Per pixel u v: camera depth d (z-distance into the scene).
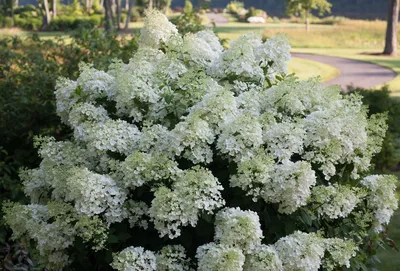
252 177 2.78
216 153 3.06
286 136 2.94
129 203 2.96
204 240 3.00
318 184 3.18
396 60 21.03
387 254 5.34
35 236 2.96
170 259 2.81
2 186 5.31
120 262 2.76
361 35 27.27
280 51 3.63
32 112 5.79
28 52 6.54
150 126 3.23
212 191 2.70
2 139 5.83
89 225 2.76
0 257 4.54
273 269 2.70
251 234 2.68
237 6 50.25
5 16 35.84
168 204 2.68
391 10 22.44
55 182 3.05
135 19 38.22
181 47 3.60
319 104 3.47
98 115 3.29
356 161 3.25
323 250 2.86
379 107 9.13
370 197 3.28
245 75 3.51
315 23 37.53
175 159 3.02
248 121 2.87
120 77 3.27
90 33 6.65
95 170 3.25
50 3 40.94
